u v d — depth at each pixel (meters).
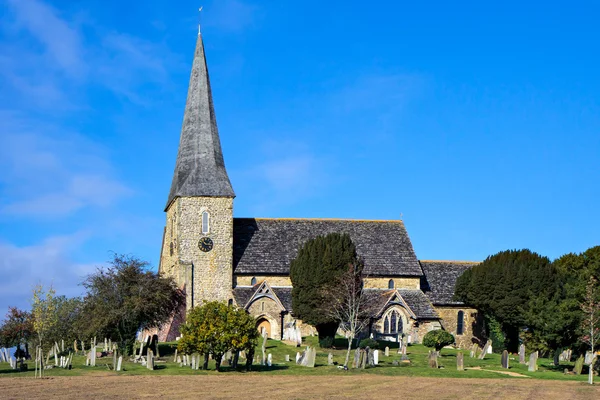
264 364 54.25
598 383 46.69
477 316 78.56
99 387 40.84
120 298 56.59
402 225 82.44
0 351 57.62
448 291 79.50
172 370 49.94
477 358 62.03
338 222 81.44
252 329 51.12
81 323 57.69
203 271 73.38
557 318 53.62
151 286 57.84
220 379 45.31
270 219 80.19
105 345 61.91
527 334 63.09
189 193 74.12
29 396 37.16
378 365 54.53
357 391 40.25
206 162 75.69
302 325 74.00
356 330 67.62
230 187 75.31
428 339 61.75
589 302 51.56
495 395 39.44
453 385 43.78
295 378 46.44
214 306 50.88
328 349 65.62
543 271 68.94
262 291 71.69
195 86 77.81
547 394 40.28
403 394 39.31
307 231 79.69
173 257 76.69
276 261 75.94
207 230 74.12
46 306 51.47
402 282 77.44
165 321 60.84
